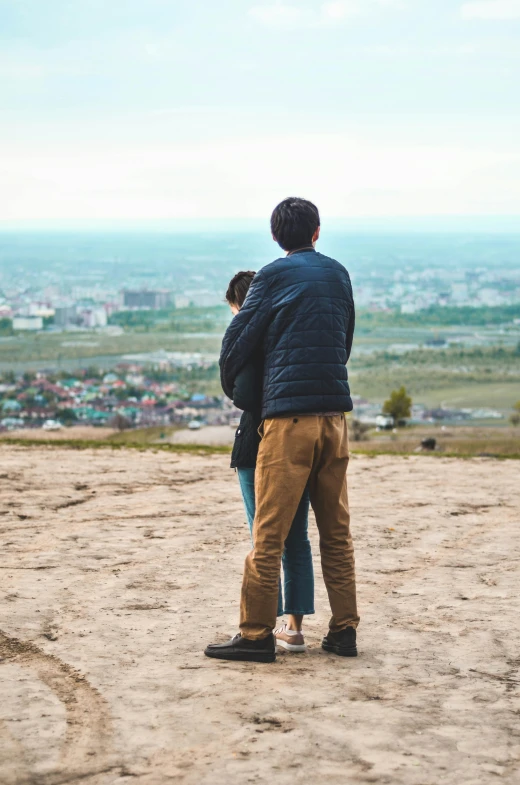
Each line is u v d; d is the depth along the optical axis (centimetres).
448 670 389
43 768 280
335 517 416
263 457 405
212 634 444
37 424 12662
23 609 486
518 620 475
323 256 416
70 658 399
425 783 269
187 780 271
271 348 402
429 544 696
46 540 686
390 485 1024
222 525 756
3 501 862
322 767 280
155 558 627
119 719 322
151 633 445
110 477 1036
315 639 446
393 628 461
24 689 356
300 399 395
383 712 331
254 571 404
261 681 370
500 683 370
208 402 15762
